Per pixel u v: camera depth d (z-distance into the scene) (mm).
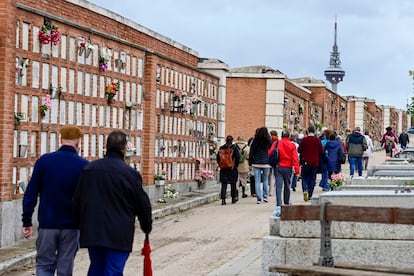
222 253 15758
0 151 15656
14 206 16094
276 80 37500
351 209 9867
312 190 24297
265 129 24484
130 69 22219
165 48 25906
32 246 15844
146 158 23562
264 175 25266
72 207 10352
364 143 31688
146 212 10266
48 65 17359
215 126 30750
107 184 10047
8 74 15750
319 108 53156
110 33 21094
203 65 30594
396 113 116000
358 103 75312
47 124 17312
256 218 20812
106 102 20438
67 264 10852
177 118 26234
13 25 15883
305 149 24156
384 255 10883
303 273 9383
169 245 17016
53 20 17453
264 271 11188
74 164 10836
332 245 11008
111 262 9992
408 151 36656
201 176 28453
